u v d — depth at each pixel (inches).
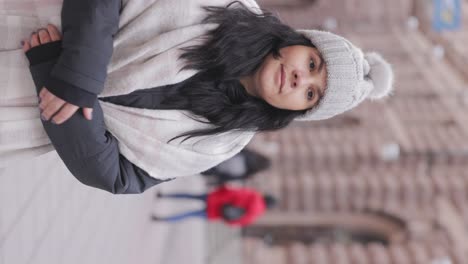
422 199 297.4
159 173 74.3
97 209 175.0
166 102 70.0
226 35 67.8
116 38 68.7
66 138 65.6
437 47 394.9
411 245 281.6
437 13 389.4
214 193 237.3
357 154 308.0
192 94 69.6
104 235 180.7
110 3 61.6
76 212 157.5
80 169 69.1
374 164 309.6
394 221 304.5
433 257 269.3
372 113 333.7
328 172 313.6
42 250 135.2
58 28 67.9
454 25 388.2
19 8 69.9
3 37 69.1
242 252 293.6
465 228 276.8
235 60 69.4
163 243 249.1
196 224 283.7
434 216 290.2
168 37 67.2
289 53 74.2
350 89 76.0
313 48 76.5
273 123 78.5
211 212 237.5
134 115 70.0
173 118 70.7
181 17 68.1
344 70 75.0
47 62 63.5
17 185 123.5
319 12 427.8
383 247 287.7
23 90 69.4
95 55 59.9
